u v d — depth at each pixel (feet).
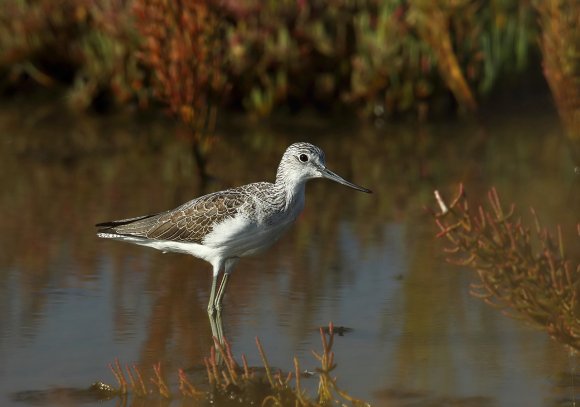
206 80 50.93
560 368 28.84
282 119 64.28
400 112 65.26
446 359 29.66
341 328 32.32
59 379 28.19
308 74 64.80
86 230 43.01
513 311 33.63
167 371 28.94
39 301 34.60
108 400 26.84
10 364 29.22
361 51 63.98
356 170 53.83
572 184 50.70
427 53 64.54
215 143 53.16
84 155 56.24
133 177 52.03
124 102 65.31
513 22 66.85
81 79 65.46
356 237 42.60
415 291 35.83
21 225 43.45
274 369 28.99
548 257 26.50
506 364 29.19
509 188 50.03
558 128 62.90
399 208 47.14
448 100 66.23
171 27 50.67
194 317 33.53
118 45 63.98
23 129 61.16
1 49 66.59
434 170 53.83
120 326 32.53
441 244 41.39
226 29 63.72
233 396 26.84
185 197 48.39
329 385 26.30
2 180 50.85
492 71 65.51
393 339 31.35
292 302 34.86
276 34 64.03
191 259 39.88
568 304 26.50
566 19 54.95
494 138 60.80
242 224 33.63
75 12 65.82
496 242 26.68
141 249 40.88
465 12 64.28
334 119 64.64
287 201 34.60
